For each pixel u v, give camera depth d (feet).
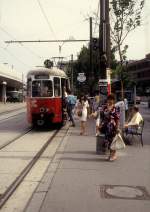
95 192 26.91
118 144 38.14
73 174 32.30
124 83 90.74
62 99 71.77
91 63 118.32
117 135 38.37
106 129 39.04
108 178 30.99
